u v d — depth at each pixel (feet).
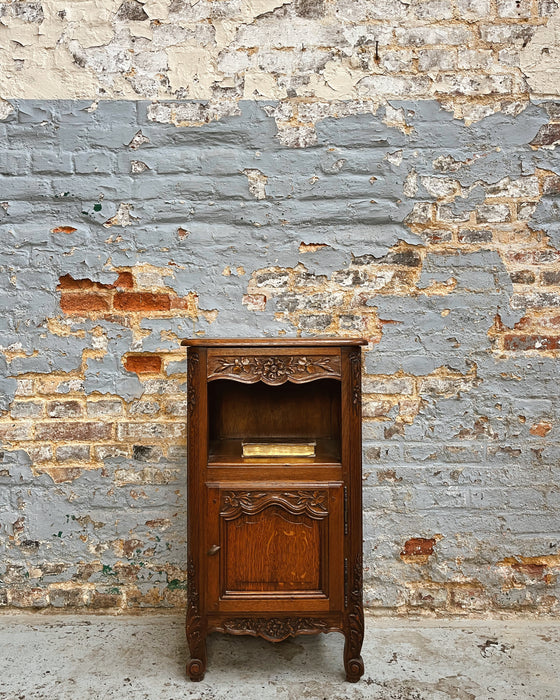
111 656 5.98
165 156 6.93
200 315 6.93
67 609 6.88
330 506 5.45
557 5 6.89
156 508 6.91
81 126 6.93
